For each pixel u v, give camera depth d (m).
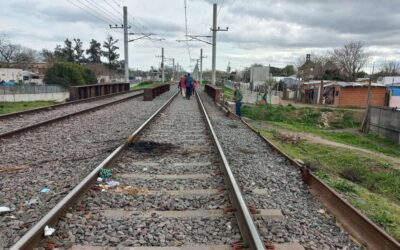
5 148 8.72
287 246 3.96
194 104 24.16
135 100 26.91
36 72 94.62
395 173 11.28
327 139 20.30
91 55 116.00
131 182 6.10
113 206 5.00
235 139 11.05
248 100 39.31
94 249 3.78
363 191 7.42
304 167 6.85
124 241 3.99
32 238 3.66
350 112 33.31
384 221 5.47
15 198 5.26
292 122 28.06
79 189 5.11
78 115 15.52
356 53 85.25
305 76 70.62
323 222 4.79
